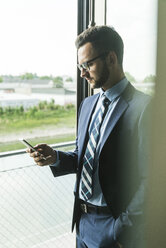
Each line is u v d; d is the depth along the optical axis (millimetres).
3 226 2057
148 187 833
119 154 1021
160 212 780
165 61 692
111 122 1039
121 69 1105
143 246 882
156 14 700
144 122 921
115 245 1071
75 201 1198
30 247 1906
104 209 1070
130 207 980
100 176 1029
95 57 1038
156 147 756
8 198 2148
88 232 1134
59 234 2098
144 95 1022
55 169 1239
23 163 2137
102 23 1591
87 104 1240
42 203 2277
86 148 1133
